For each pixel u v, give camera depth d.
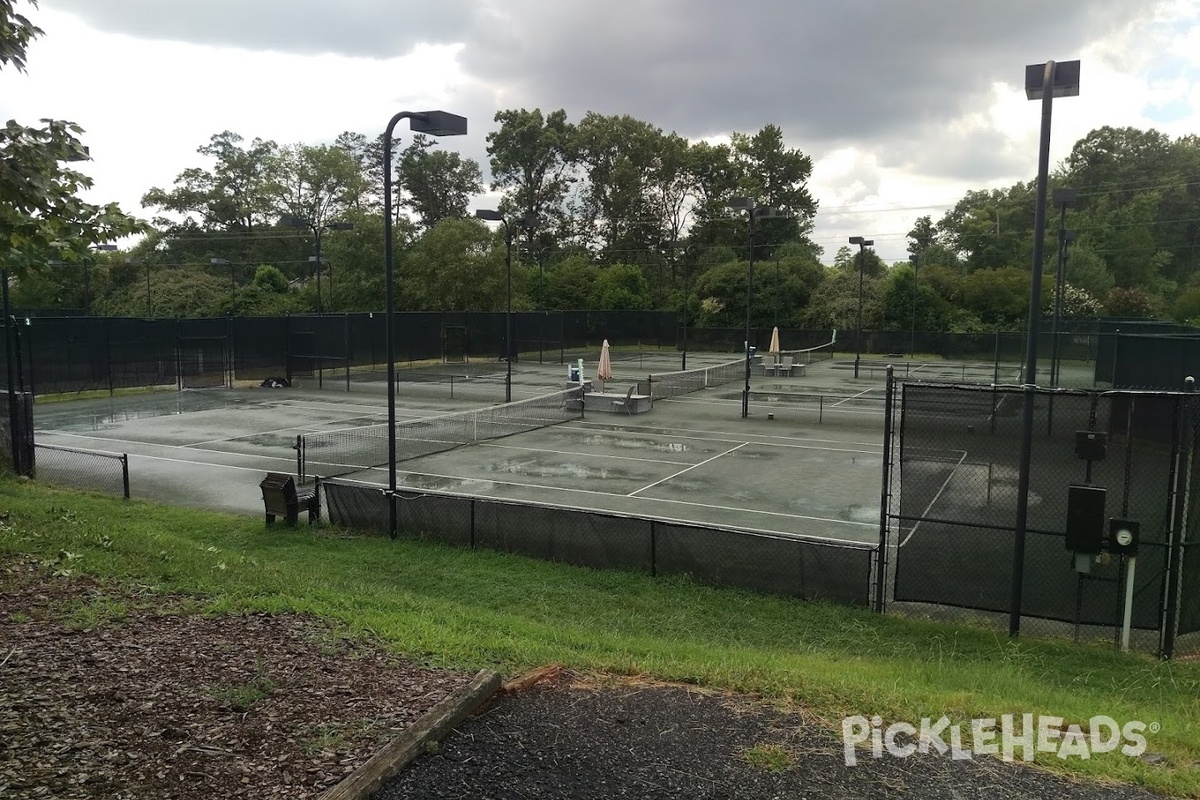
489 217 29.64
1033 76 10.07
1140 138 92.75
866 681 6.71
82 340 33.06
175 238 75.25
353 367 43.38
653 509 15.61
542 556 12.42
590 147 90.56
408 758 4.57
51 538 9.59
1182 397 8.74
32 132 6.68
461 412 27.05
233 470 18.91
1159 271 83.31
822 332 62.88
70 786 4.05
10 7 6.81
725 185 91.31
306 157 72.62
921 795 4.54
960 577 10.06
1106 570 9.41
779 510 15.59
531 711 5.43
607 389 35.12
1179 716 6.66
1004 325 65.19
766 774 4.70
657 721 5.37
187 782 4.16
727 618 9.98
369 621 7.25
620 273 72.50
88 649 6.00
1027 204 85.56
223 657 5.98
